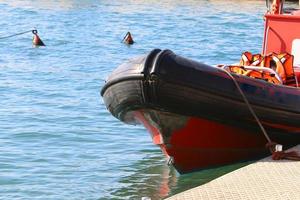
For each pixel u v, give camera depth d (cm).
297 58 1586
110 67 2947
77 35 3938
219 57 3334
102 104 2153
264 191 1044
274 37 1612
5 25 4275
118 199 1268
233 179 1113
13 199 1269
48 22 4456
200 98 1286
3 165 1480
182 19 4722
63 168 1466
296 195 1020
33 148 1627
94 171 1445
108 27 4284
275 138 1398
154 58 1269
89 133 1777
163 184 1348
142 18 4731
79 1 5644
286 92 1374
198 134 1341
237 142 1380
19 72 2742
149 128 1380
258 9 5372
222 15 4978
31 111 2041
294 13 1638
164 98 1269
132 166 1477
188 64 1285
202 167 1397
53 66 2919
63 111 2048
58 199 1277
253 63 1508
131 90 1285
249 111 1328
